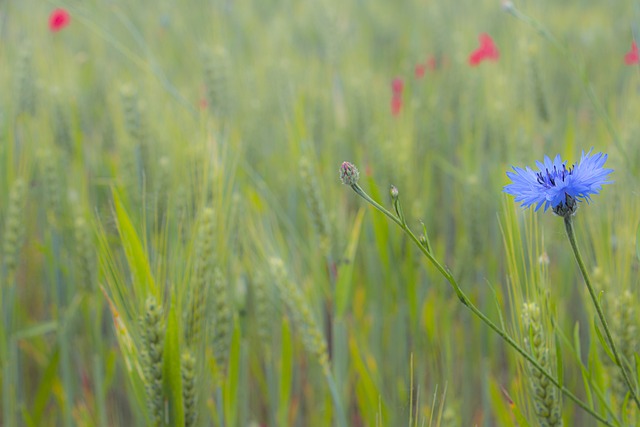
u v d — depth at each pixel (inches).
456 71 73.1
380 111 63.2
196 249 44.3
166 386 41.8
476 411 54.7
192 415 43.1
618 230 44.3
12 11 65.8
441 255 52.5
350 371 52.7
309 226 55.9
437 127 63.1
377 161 56.5
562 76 77.7
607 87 72.6
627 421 41.5
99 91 70.6
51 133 57.2
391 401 52.5
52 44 68.6
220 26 67.9
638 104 54.9
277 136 61.2
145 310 41.7
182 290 43.1
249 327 53.5
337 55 75.9
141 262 41.9
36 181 56.2
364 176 55.7
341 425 46.3
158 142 54.4
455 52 83.7
